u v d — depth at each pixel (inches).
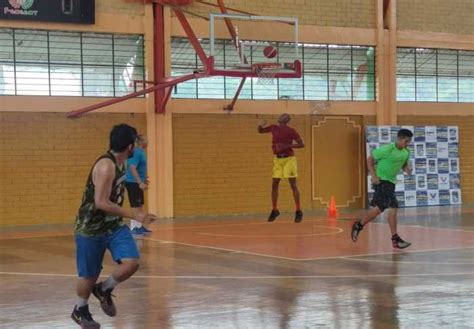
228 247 553.0
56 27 783.7
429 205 960.9
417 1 970.7
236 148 870.4
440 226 693.9
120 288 386.0
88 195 280.4
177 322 307.4
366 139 927.7
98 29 805.2
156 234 649.6
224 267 456.4
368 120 943.7
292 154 722.8
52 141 786.8
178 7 786.8
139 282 404.2
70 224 779.4
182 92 847.7
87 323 289.3
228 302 347.6
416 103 968.9
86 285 287.3
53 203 788.0
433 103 978.7
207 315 320.2
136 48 831.1
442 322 302.0
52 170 786.8
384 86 947.3
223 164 864.9
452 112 991.0
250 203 876.6
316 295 362.3
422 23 974.4
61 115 790.5
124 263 284.8
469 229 665.6
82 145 800.3
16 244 597.3
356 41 933.2
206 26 855.1
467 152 999.6
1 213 766.5
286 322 305.7
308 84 911.0
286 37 887.1
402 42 959.6
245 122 875.4
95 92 810.8
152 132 828.0
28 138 776.3
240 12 810.2
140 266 462.0
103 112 810.2
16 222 772.0
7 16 759.7
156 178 831.1
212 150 858.8
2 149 765.9
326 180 917.2
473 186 1000.9
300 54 903.7
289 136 716.0
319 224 727.1
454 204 978.7
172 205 838.5
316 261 477.4
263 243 575.8
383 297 355.3
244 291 374.9
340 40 922.7
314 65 914.1
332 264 463.8
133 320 312.0
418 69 976.3
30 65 778.8
